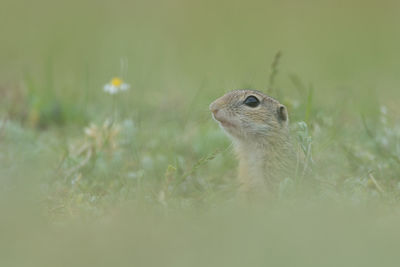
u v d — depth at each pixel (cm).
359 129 1377
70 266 538
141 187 982
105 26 3428
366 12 3834
